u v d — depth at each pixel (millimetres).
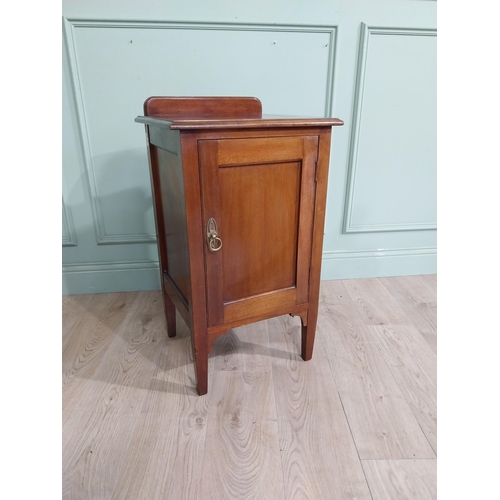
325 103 1404
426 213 1625
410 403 979
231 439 872
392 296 1527
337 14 1292
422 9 1322
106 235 1477
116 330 1298
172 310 1224
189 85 1322
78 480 777
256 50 1309
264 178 854
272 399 991
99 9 1197
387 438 875
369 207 1584
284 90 1370
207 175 788
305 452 839
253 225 883
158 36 1252
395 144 1497
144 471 797
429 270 1709
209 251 851
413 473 791
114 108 1314
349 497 744
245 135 793
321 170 906
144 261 1535
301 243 959
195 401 984
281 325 1339
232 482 773
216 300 905
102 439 873
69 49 1221
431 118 1476
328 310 1422
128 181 1410
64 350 1189
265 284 962
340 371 1097
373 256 1657
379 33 1329
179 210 875
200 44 1278
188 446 854
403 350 1192
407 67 1392
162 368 1112
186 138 744
